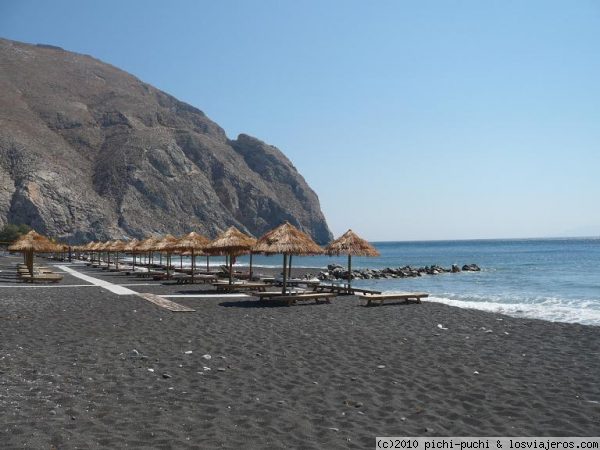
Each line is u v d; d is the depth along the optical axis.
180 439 5.91
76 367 9.22
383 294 20.52
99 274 39.72
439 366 9.45
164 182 156.38
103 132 176.00
